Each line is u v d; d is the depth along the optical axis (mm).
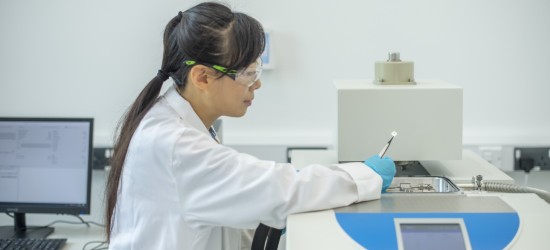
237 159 1029
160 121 1093
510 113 2256
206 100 1112
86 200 1895
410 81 1391
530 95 2238
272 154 2305
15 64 2332
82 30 2299
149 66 2311
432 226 940
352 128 1333
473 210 991
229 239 1260
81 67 2324
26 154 1905
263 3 2230
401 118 1324
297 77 2277
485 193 1145
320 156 1545
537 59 2215
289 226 952
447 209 1000
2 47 2322
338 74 2266
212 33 1009
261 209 999
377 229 939
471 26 2207
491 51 2219
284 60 2266
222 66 1030
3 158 1912
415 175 1331
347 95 1323
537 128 2254
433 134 1326
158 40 2289
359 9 2219
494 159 2234
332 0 2219
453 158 1330
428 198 1088
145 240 1083
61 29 2303
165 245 1062
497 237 912
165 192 1060
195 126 1124
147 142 1061
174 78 1106
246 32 1023
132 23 2285
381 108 1323
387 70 1388
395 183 1270
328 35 2242
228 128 2328
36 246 1786
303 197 1001
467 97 2254
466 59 2229
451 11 2201
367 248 900
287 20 2236
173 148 1033
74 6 2285
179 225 1063
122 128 1140
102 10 2281
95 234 1965
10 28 2309
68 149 1894
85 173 1894
